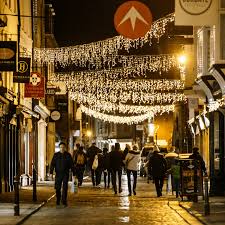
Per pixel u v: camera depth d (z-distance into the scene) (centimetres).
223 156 4047
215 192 4025
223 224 2541
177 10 2400
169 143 10506
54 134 8444
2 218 2825
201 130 5409
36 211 3238
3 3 4478
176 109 8212
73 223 2691
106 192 4750
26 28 5809
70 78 7562
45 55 5931
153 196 4294
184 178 3666
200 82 4178
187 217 2881
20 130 5312
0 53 3656
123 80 8756
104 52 5381
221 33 3562
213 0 2409
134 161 4394
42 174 7106
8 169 4753
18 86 4962
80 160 5659
